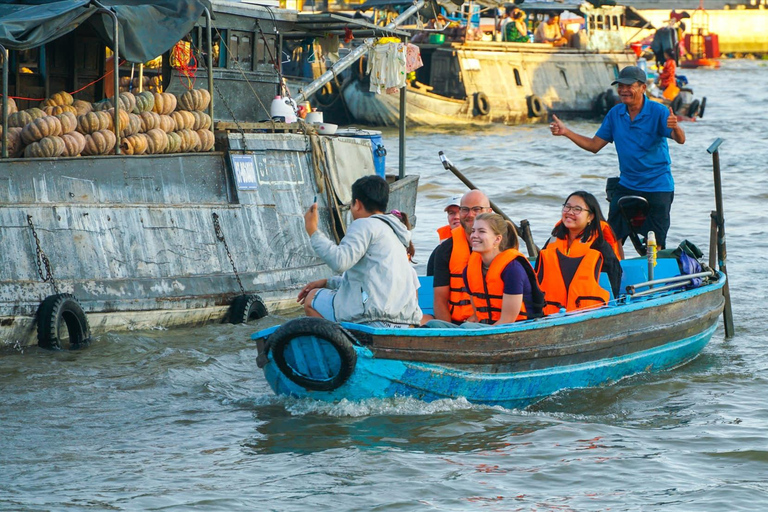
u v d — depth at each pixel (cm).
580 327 2427
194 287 3128
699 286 2909
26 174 2811
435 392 2270
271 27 4081
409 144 9269
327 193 3675
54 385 2475
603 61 12212
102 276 2919
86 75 3747
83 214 2905
